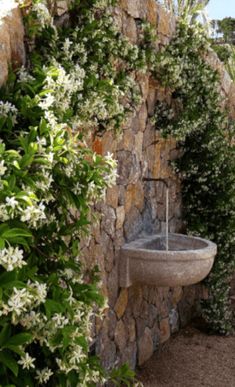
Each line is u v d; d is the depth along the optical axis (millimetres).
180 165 4117
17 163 1495
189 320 4461
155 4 3543
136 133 3430
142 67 3184
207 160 4121
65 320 1552
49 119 1723
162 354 3793
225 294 4254
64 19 2512
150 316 3744
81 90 2305
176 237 3748
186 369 3564
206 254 3141
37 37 2217
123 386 3178
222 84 4840
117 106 2605
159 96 3762
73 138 1827
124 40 2943
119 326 3275
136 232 3506
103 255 3039
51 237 1810
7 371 1525
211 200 4254
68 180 1795
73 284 1818
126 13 3162
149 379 3381
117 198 3221
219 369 3588
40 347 1658
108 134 3023
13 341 1390
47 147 1674
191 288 4488
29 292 1438
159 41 3625
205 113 4070
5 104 1760
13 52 1997
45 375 1595
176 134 3715
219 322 4176
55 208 1859
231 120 4973
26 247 1568
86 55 2500
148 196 3688
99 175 1843
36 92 1855
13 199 1388
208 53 4410
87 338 1838
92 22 2518
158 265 3070
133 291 3449
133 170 3391
